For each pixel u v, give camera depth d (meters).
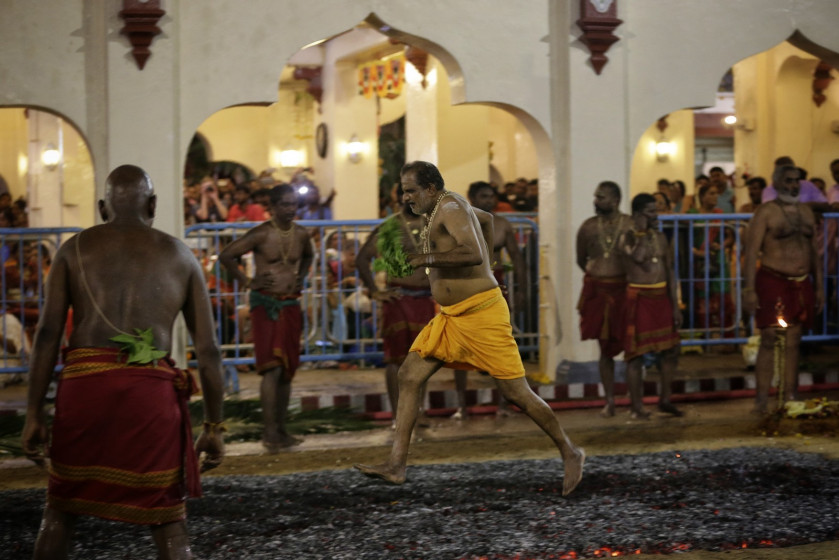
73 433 3.93
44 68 8.73
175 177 8.95
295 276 7.61
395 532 5.25
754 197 12.60
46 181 14.01
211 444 4.38
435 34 9.45
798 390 8.88
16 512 5.79
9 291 9.98
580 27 9.60
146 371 4.01
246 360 9.54
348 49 17.56
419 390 5.88
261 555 4.91
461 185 13.80
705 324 10.45
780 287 8.50
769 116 16.14
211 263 10.09
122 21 8.73
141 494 3.95
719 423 8.36
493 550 4.94
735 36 10.10
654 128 16.80
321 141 19.02
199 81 9.02
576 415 8.75
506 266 8.31
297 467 7.05
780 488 6.05
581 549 4.94
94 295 4.09
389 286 8.00
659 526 5.28
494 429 8.20
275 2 9.17
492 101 9.62
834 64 10.66
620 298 8.55
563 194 9.78
